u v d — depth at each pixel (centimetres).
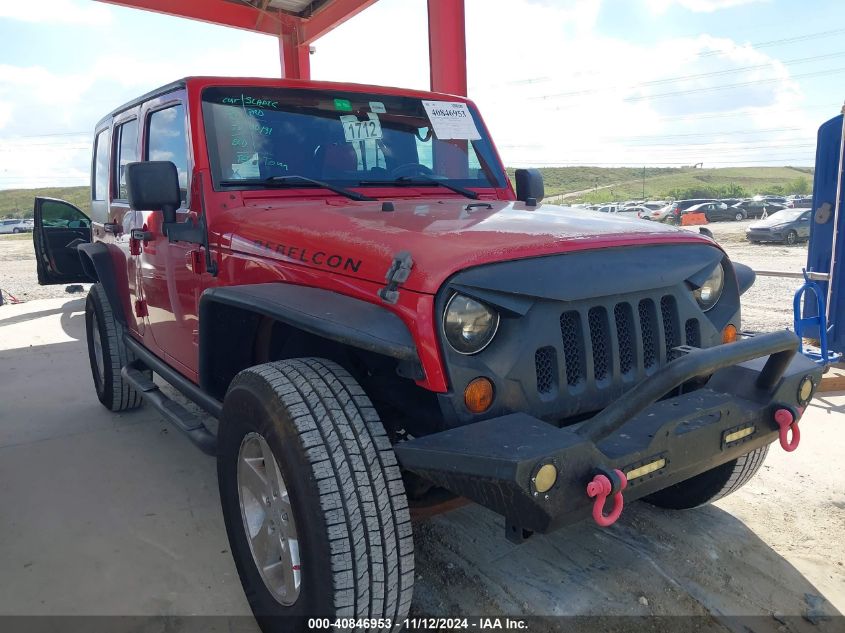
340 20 941
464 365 181
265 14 1016
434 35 723
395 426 235
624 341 212
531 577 256
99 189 463
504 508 161
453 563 267
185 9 962
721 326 239
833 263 553
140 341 397
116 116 411
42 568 267
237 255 253
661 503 310
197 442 271
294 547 194
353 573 176
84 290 1124
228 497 226
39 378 563
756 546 276
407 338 180
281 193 283
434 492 233
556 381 195
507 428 171
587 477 164
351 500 177
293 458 182
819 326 521
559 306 195
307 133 305
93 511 317
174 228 274
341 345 238
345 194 288
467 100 371
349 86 329
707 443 190
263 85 304
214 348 251
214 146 280
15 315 875
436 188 325
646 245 220
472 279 182
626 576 255
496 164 360
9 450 396
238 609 240
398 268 187
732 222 3316
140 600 245
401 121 336
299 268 221
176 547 283
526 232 209
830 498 318
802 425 415
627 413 169
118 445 402
